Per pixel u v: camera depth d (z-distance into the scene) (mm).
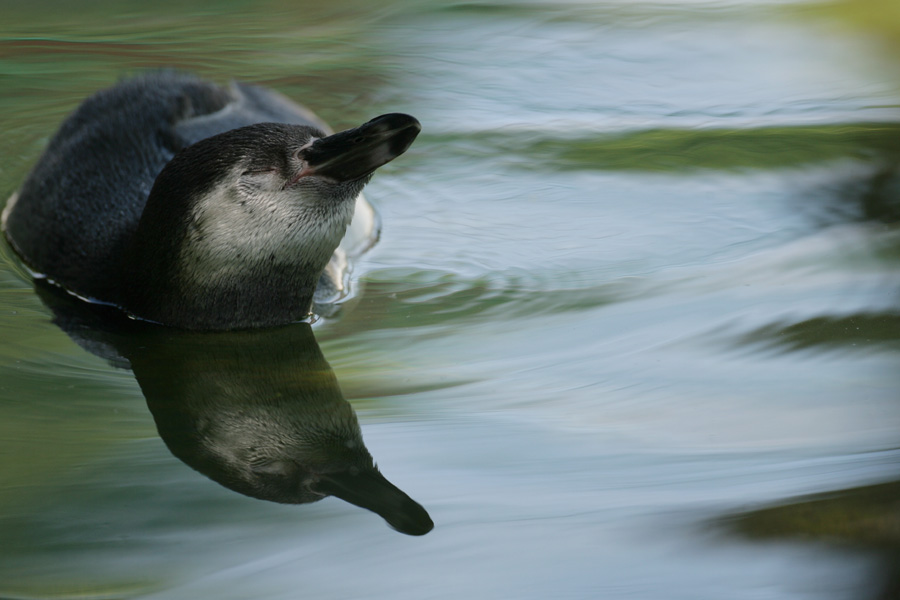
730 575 9703
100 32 29984
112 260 16719
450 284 17406
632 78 26672
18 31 29797
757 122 23781
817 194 20266
